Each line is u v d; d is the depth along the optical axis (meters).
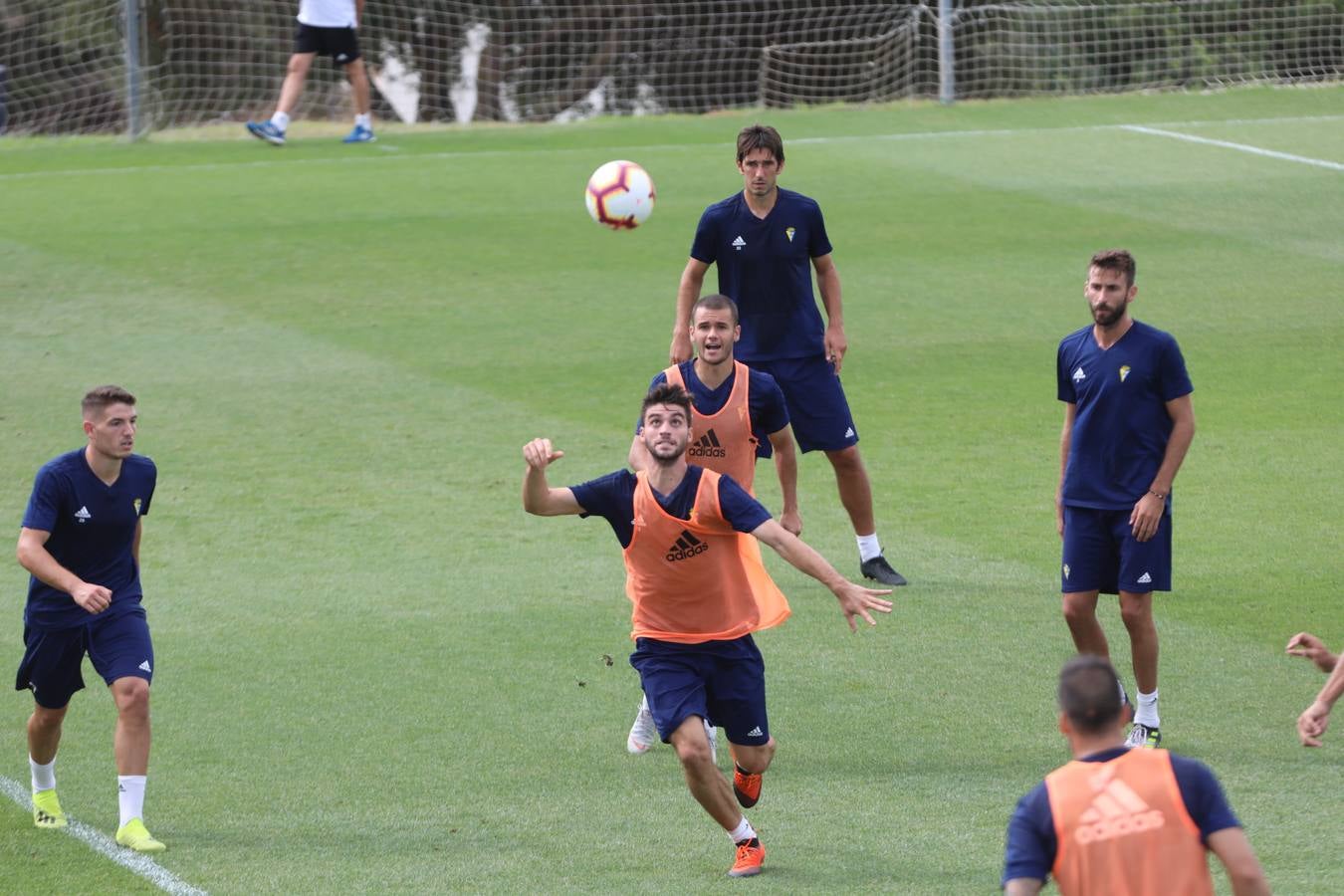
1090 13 104.94
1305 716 20.64
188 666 30.03
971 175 77.00
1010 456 42.59
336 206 70.38
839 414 34.00
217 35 101.12
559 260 62.78
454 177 76.19
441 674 29.69
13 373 49.19
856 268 61.91
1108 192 73.62
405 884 21.64
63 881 21.72
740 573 22.44
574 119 100.00
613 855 22.55
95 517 23.28
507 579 34.62
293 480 40.84
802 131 87.69
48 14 95.31
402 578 34.62
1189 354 51.50
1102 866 14.66
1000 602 33.16
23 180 75.00
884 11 109.81
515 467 41.75
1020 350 52.31
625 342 52.94
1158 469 25.94
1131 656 29.72
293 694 28.78
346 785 25.08
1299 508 38.25
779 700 28.45
